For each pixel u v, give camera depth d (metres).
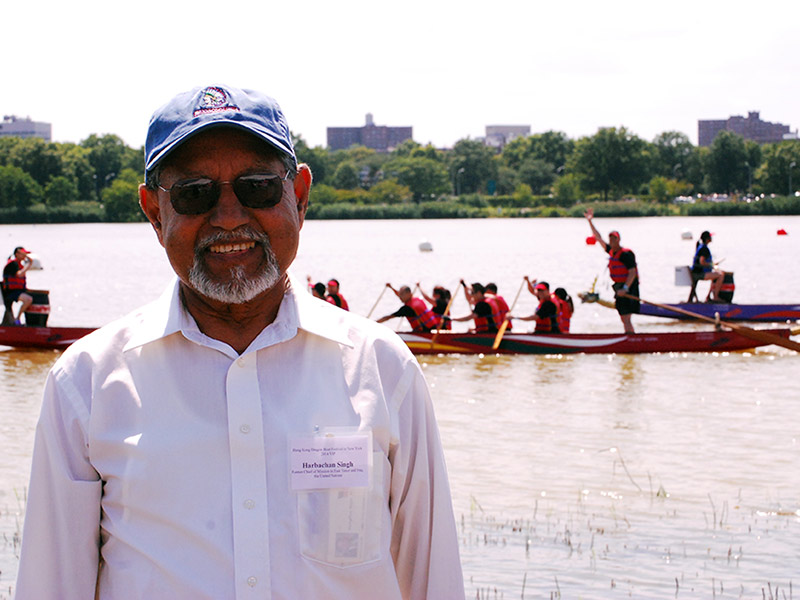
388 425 2.38
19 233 78.38
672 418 10.30
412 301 15.59
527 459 8.56
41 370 13.68
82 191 137.62
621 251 15.90
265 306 2.43
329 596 2.27
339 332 2.41
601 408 10.93
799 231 62.50
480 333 15.32
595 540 6.39
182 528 2.24
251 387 2.30
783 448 8.88
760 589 5.59
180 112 2.40
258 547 2.23
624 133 135.25
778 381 12.50
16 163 131.12
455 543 2.51
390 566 2.36
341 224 97.44
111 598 2.27
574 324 19.08
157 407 2.30
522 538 6.45
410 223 99.25
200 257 2.36
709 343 14.95
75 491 2.32
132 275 32.41
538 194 157.50
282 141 2.43
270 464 2.29
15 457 8.66
